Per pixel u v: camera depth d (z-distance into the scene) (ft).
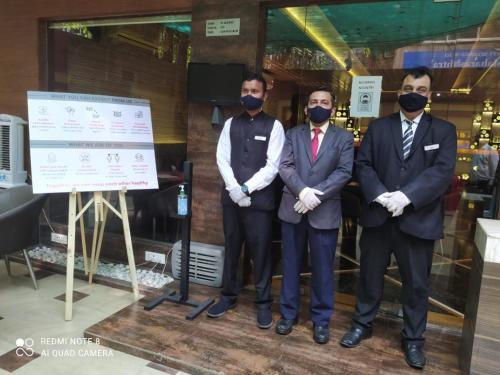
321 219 7.19
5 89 12.15
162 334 7.49
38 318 8.19
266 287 8.14
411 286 6.92
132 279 8.98
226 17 9.23
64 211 12.52
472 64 9.07
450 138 6.66
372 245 7.23
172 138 10.71
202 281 9.78
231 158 8.07
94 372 6.51
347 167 7.15
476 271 6.50
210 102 9.21
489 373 5.98
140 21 10.85
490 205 8.95
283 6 9.02
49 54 11.88
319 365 6.72
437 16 9.02
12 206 9.93
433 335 7.93
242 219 8.02
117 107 9.02
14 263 11.19
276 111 9.91
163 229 10.98
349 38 10.16
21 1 11.54
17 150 11.33
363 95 8.94
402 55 9.79
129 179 8.96
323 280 7.39
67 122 8.39
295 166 7.45
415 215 6.66
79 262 11.08
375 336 7.75
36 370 6.50
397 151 6.86
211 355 6.86
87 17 11.05
